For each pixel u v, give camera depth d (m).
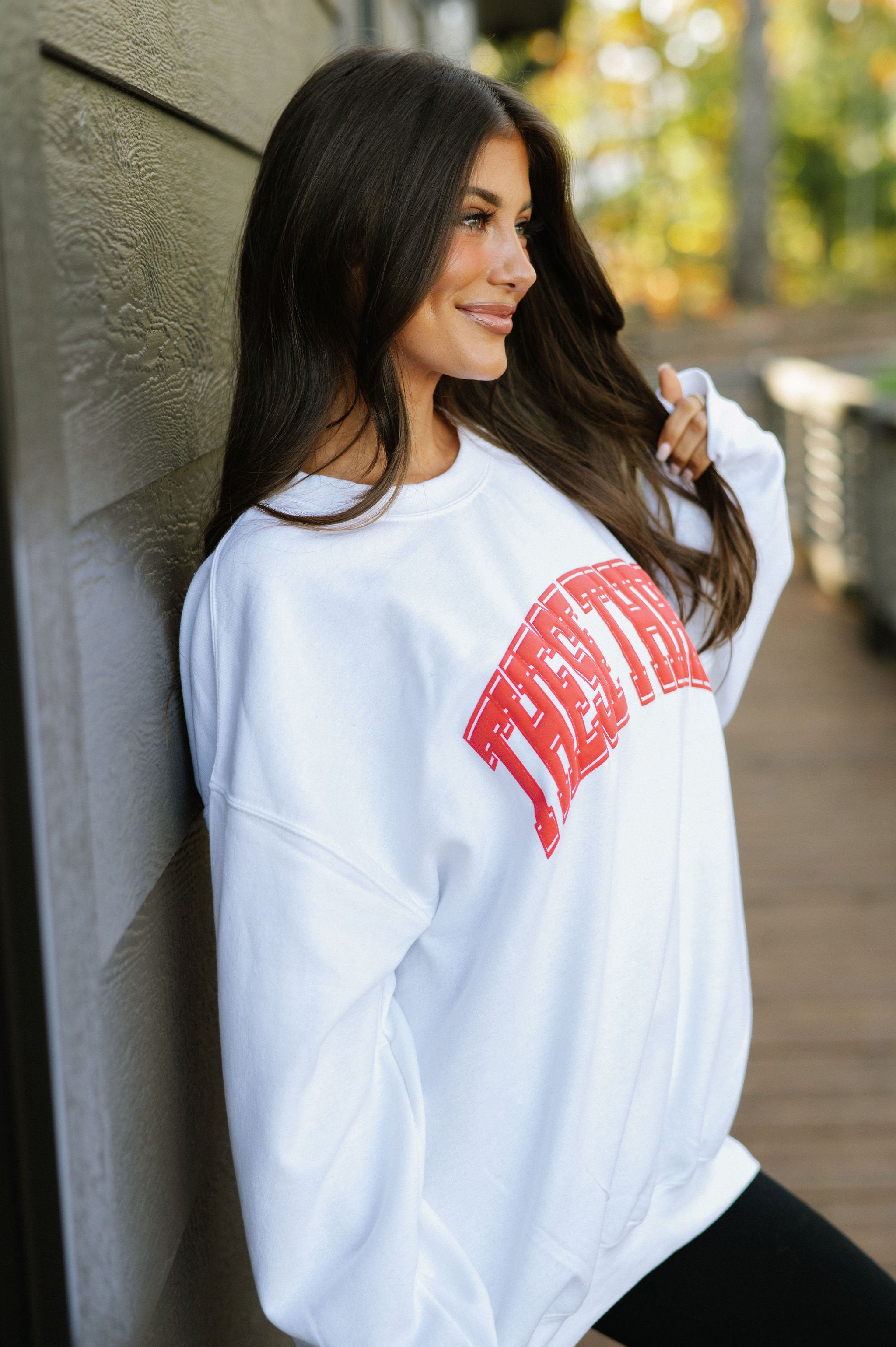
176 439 0.97
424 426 1.06
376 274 0.92
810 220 25.52
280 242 0.94
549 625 0.96
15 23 0.61
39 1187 0.62
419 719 0.90
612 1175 0.98
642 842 1.00
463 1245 0.94
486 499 1.02
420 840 0.90
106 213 0.80
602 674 0.98
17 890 0.60
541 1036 0.94
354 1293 0.84
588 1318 1.02
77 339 0.73
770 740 4.66
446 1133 0.94
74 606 0.68
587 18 20.25
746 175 17.94
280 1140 0.84
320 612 0.90
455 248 0.94
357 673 0.90
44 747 0.61
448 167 0.91
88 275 0.75
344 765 0.89
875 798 4.07
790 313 14.91
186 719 0.98
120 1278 0.75
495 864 0.93
